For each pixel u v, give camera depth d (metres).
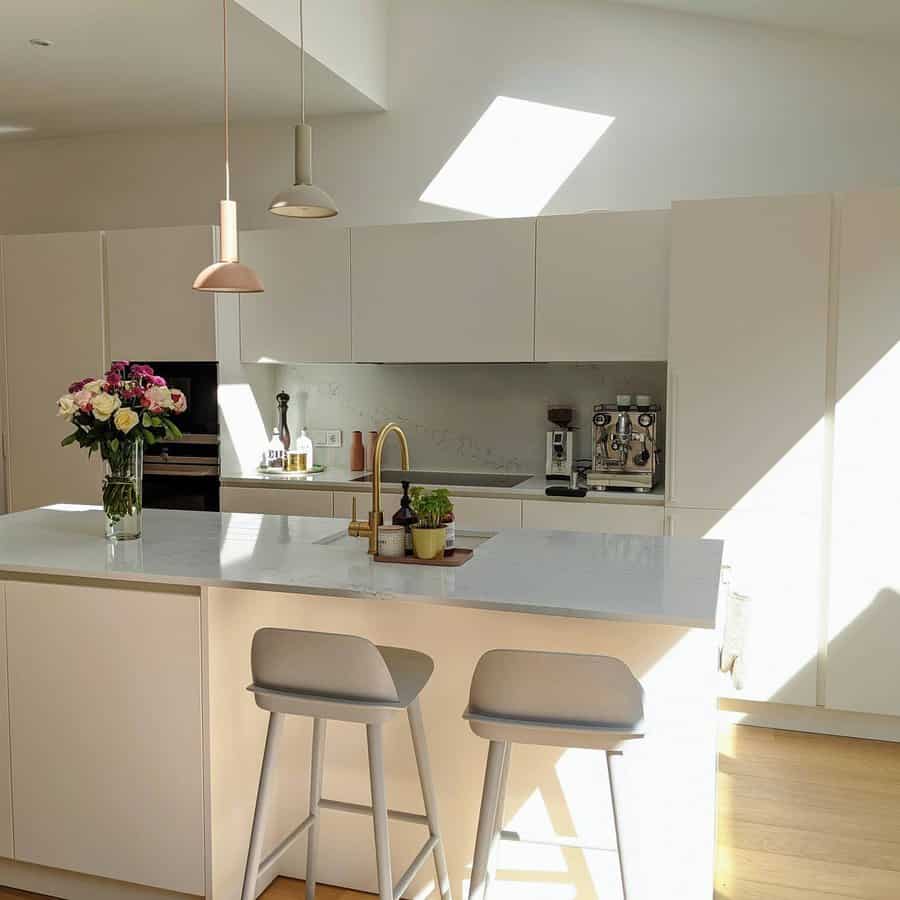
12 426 5.03
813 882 2.78
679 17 4.51
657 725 2.37
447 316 4.46
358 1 4.52
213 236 4.66
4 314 5.00
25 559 2.71
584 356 4.27
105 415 2.83
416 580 2.42
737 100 4.45
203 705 2.49
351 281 4.61
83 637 2.59
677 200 3.98
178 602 2.49
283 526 3.28
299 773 2.76
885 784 3.46
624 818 2.06
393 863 2.67
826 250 3.79
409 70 4.90
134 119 5.04
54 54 3.95
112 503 2.96
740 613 3.43
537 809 2.53
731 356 3.94
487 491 4.34
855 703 3.86
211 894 2.54
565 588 2.34
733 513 3.97
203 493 4.75
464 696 2.55
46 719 2.65
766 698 3.98
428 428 5.04
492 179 4.82
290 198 3.06
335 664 2.11
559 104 4.70
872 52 4.27
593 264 4.22
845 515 3.82
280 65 4.11
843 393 3.79
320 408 5.20
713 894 2.55
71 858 2.67
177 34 3.71
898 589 3.77
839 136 4.33
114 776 2.60
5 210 5.60
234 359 4.79
